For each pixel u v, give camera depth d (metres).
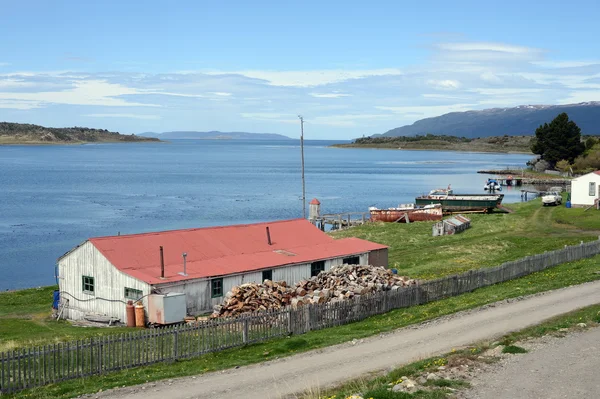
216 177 197.00
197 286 34.97
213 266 36.91
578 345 22.19
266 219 98.69
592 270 40.41
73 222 94.44
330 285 35.16
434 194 118.38
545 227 69.88
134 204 119.44
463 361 20.38
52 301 43.34
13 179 180.12
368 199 131.12
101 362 23.11
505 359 20.62
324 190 152.25
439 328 26.88
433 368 19.70
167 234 40.12
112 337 23.28
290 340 26.27
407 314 30.91
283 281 35.94
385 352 23.52
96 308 36.22
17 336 31.62
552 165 184.00
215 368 22.78
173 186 162.12
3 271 61.81
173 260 37.16
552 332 24.20
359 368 21.62
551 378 18.55
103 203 120.62
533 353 21.27
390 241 64.75
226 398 19.39
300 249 42.62
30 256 69.06
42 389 21.23
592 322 25.50
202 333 25.41
